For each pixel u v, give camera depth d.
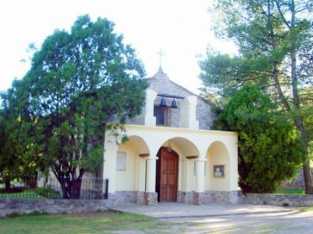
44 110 18.08
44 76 17.98
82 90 18.33
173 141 24.11
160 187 23.75
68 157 18.22
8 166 18.70
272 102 24.98
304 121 25.31
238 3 26.70
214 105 26.00
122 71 18.89
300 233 12.66
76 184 18.98
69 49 18.80
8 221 15.59
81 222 15.30
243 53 26.70
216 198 24.03
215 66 26.44
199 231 13.23
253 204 23.47
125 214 17.62
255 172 24.00
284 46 24.02
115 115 19.38
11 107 18.03
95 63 18.45
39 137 17.44
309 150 26.56
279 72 26.30
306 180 25.67
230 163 24.06
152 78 24.31
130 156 22.83
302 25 24.47
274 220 16.22
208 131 23.53
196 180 23.28
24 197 17.75
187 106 23.80
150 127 21.81
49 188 19.91
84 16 19.50
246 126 24.11
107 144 20.27
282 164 23.77
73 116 17.89
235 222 15.54
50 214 17.67
